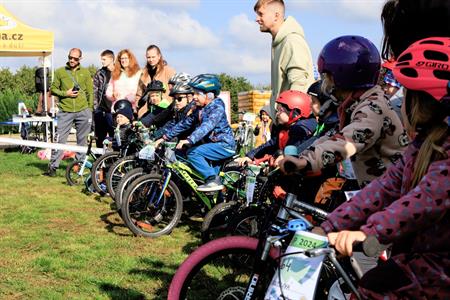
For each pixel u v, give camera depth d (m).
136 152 7.31
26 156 13.43
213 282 2.82
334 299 2.58
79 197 7.86
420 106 1.89
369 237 1.81
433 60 1.84
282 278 2.34
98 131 9.73
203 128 5.66
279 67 5.45
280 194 2.99
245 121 13.52
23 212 6.77
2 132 23.16
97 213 6.83
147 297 4.00
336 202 3.35
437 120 1.87
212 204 5.80
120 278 4.38
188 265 2.79
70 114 9.88
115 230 5.99
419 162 1.91
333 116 3.78
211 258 2.80
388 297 1.93
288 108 4.49
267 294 2.36
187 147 5.96
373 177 2.71
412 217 1.79
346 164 3.30
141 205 5.72
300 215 2.71
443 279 1.85
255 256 2.56
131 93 9.14
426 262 1.88
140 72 9.26
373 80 2.74
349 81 2.72
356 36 2.80
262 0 5.47
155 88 7.29
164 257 4.99
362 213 2.12
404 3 2.19
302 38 5.40
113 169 7.08
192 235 5.80
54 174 9.85
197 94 5.84
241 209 4.41
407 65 1.88
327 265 2.58
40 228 6.02
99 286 4.20
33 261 4.75
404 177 2.02
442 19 2.10
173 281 2.79
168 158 5.78
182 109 6.57
